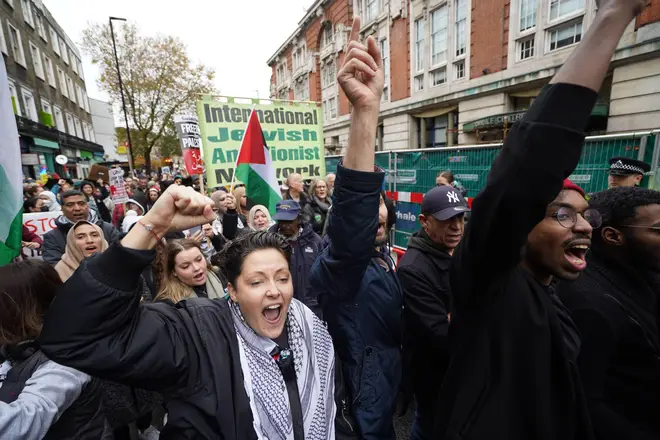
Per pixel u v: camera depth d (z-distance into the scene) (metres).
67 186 9.19
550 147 0.77
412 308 1.79
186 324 1.06
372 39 1.18
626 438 1.32
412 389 1.89
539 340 1.01
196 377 1.01
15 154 1.94
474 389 1.02
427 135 15.12
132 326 0.92
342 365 1.63
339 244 1.28
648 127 7.53
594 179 3.88
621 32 0.76
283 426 1.07
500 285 0.95
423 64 14.03
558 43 9.26
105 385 1.78
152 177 23.81
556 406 1.02
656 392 1.39
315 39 24.22
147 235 0.87
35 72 20.27
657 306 1.62
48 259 3.68
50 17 24.22
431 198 1.94
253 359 1.10
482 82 11.32
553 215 1.12
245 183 3.99
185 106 23.77
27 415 1.06
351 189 1.21
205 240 3.37
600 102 8.41
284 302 1.16
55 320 0.84
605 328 1.39
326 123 24.17
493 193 0.83
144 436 2.38
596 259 1.67
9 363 1.25
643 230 1.53
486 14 11.04
